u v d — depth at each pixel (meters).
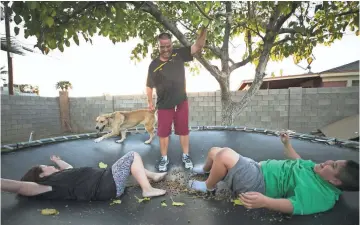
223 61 4.01
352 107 5.33
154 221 1.20
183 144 2.22
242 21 4.02
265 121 6.04
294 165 1.40
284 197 1.35
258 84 3.96
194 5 1.96
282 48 4.09
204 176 1.88
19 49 2.89
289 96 5.79
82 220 1.22
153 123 3.14
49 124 7.01
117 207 1.37
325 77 6.83
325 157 2.19
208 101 6.52
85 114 7.39
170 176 1.89
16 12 1.67
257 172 1.42
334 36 3.67
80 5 2.06
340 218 1.18
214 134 3.43
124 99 7.09
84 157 2.45
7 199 1.47
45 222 1.20
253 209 1.30
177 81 2.09
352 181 1.21
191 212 1.29
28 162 2.22
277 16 3.49
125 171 1.57
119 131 3.15
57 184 1.49
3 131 5.54
